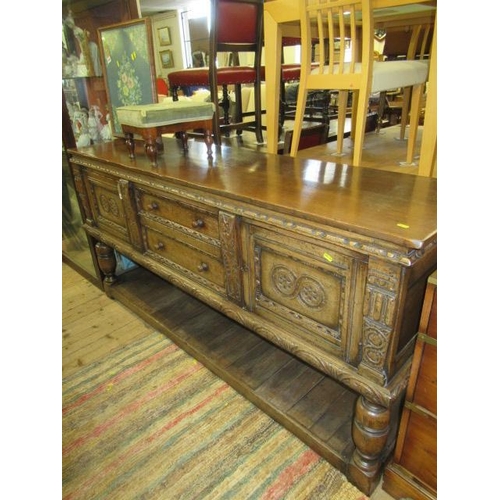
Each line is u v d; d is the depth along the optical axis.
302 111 1.65
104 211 1.61
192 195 1.09
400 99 3.66
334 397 1.22
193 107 1.32
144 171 1.24
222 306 1.16
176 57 8.13
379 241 0.72
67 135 1.71
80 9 1.69
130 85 1.66
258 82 2.72
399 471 0.94
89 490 1.02
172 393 1.33
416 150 1.97
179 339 1.52
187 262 1.27
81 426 1.21
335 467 1.04
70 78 1.79
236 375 1.32
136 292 1.84
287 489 1.00
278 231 0.90
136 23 1.51
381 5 1.29
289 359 1.39
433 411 0.82
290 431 1.15
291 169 1.20
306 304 0.93
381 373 0.81
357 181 1.05
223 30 2.32
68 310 1.85
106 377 1.42
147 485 1.03
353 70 1.43
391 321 0.75
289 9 1.58
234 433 1.17
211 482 1.03
